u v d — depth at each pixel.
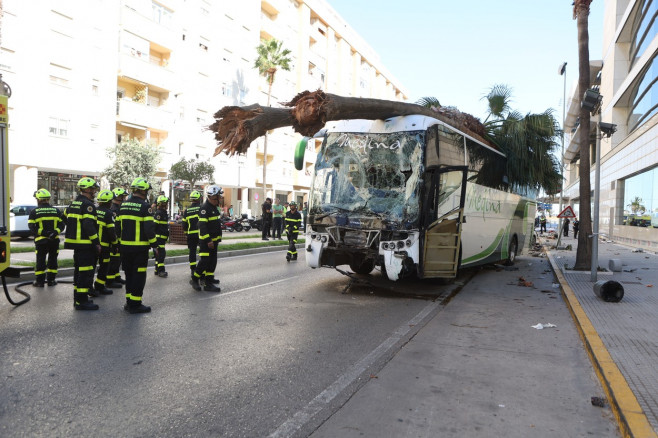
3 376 4.41
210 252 8.88
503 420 3.73
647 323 6.63
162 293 8.64
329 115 7.49
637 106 25.75
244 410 3.84
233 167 39.50
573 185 57.75
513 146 13.91
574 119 47.53
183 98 34.25
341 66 58.78
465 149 10.41
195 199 9.73
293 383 4.46
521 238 15.83
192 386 4.31
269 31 44.56
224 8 38.03
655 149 19.64
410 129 8.74
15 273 6.78
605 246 24.14
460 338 6.21
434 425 3.63
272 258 15.25
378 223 8.66
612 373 4.54
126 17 29.47
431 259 8.73
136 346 5.42
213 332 6.13
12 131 23.59
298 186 50.69
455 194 9.76
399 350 5.62
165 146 33.09
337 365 5.02
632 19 26.81
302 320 6.96
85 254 7.07
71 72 26.30
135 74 30.22
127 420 3.60
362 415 3.79
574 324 7.05
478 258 11.53
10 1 23.20
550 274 12.95
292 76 48.66
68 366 4.71
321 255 9.11
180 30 33.72
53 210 8.86
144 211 6.92
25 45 23.97
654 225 20.42
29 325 6.16
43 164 25.00
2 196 6.35
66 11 25.89
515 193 14.76
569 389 4.42
